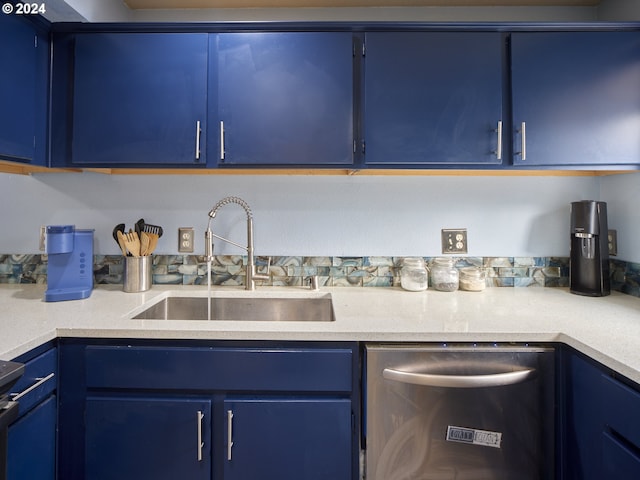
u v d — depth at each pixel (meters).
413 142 1.29
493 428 0.99
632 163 1.28
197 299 1.50
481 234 1.62
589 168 1.29
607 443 0.84
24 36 1.21
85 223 1.61
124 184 1.62
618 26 1.28
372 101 1.29
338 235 1.63
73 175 1.61
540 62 1.29
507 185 1.62
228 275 1.62
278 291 1.52
